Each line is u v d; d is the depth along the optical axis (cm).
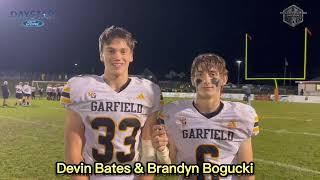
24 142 839
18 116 1413
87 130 254
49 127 1104
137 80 264
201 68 258
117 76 255
